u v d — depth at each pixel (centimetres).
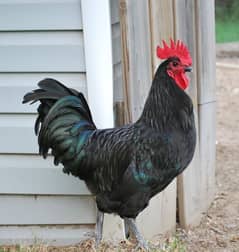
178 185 252
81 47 225
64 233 240
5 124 232
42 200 238
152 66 238
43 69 228
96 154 218
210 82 258
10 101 230
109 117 230
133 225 226
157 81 214
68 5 223
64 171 226
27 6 223
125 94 231
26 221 240
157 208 245
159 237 247
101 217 229
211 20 255
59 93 217
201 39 251
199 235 251
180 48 213
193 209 257
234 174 298
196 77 251
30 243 241
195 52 249
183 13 244
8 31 226
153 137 213
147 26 233
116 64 241
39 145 220
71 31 225
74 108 219
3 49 227
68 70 228
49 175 235
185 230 254
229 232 253
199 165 258
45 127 217
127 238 242
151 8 233
